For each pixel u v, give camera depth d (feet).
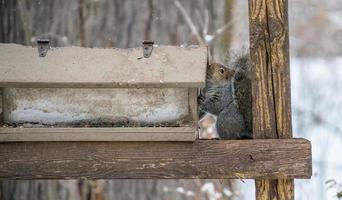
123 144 22.65
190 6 35.12
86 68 22.30
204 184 34.35
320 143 48.26
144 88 22.16
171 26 33.65
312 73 59.62
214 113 25.03
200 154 22.54
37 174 22.71
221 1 36.22
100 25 33.40
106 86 21.76
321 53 63.77
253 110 22.77
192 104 22.30
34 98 22.58
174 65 22.26
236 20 36.09
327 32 63.52
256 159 22.45
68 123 22.62
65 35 33.42
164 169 22.58
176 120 22.40
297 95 54.65
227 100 24.79
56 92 22.57
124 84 21.70
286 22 22.65
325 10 63.05
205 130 34.42
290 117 22.68
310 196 38.96
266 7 22.65
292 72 59.93
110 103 22.53
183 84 21.58
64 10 33.53
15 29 33.42
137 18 33.53
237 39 36.70
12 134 22.15
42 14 33.53
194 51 22.89
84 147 22.67
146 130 21.99
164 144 22.57
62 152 22.72
